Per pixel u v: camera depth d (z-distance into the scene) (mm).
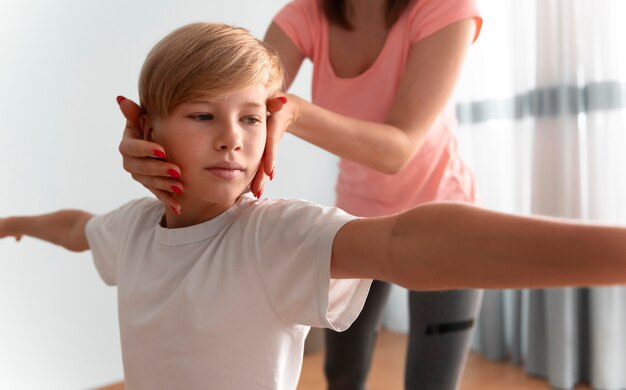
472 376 2590
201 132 780
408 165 1293
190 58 771
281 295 758
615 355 2393
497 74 2678
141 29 2523
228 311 786
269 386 783
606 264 490
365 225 686
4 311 2299
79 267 2445
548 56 2453
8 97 2264
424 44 1175
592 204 2389
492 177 2705
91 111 2436
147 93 818
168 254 857
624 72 2338
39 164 2340
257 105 792
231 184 791
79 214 1180
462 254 570
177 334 808
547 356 2510
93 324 2486
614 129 2346
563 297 2416
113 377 2541
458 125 2828
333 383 1464
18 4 2252
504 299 2789
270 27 1397
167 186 803
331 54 1351
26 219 1239
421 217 620
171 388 813
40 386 2373
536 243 524
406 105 1123
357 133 1022
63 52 2354
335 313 754
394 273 635
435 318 1260
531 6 2533
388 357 2816
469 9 1171
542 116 2488
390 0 1239
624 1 2305
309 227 746
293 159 2977
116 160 2508
